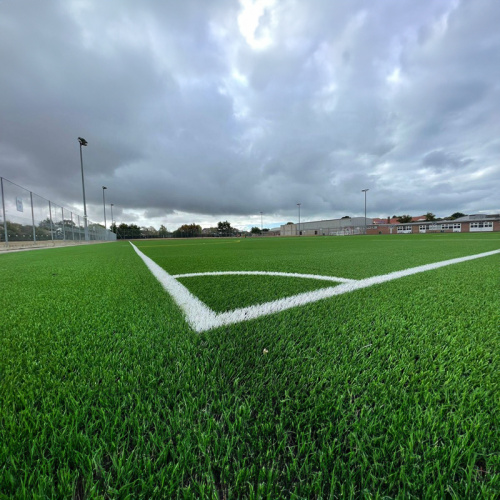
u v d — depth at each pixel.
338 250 6.54
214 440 0.52
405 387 0.70
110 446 0.51
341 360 0.85
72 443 0.51
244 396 0.66
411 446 0.50
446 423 0.56
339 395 0.66
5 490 0.42
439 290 1.87
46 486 0.43
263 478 0.45
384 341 1.00
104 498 0.41
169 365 0.82
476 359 0.85
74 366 0.82
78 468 0.47
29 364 0.83
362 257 4.47
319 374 0.77
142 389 0.69
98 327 1.19
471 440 0.51
